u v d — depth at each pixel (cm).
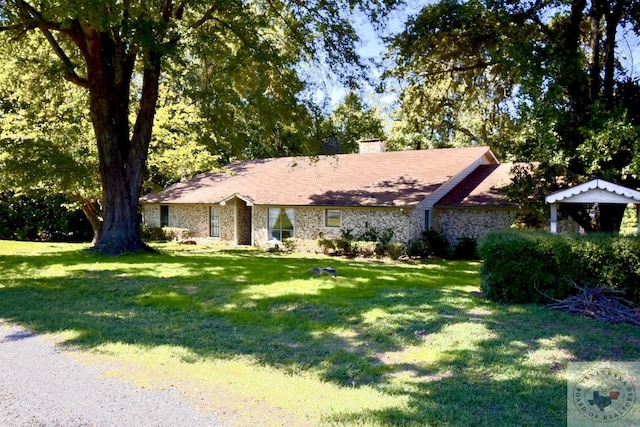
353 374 534
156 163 2253
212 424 401
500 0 1437
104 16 1162
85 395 461
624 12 1557
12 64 1683
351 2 1512
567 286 871
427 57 1642
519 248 891
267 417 415
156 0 1273
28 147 1688
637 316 757
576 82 1489
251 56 1570
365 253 1967
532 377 511
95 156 1872
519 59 1378
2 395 461
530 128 1587
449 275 1367
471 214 2050
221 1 1370
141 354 590
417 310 823
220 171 2650
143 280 1115
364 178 2314
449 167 2227
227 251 2106
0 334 679
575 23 1544
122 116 1623
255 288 1033
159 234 2742
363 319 769
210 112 1811
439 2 1555
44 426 396
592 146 1318
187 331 706
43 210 2592
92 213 2159
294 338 676
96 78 1543
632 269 823
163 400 450
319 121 1739
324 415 420
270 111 1681
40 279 1117
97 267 1305
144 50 1392
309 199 2198
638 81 1512
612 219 1538
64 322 740
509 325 722
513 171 1692
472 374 526
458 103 1880
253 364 563
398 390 484
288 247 2206
